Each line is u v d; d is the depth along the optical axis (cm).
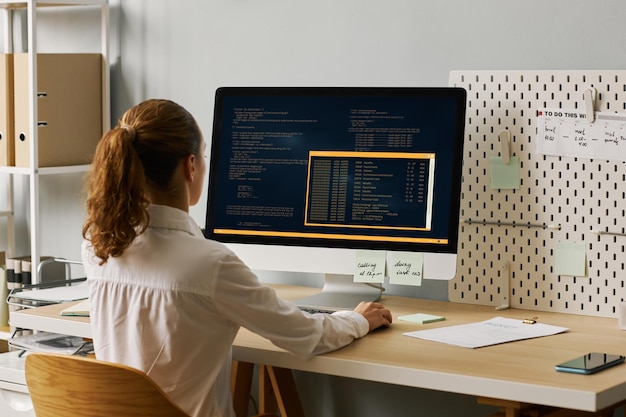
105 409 172
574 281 239
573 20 241
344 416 288
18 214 358
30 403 253
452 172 233
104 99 324
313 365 194
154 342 183
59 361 174
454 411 269
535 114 241
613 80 230
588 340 209
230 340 188
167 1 313
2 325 323
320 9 282
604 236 234
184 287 179
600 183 233
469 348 199
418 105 237
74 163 320
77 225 338
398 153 238
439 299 267
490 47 254
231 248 254
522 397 170
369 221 241
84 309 237
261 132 251
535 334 212
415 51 267
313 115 246
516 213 246
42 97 308
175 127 187
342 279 261
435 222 235
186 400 184
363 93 241
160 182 188
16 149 309
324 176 245
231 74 301
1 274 322
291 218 248
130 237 180
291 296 267
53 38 341
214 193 254
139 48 321
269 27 292
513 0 250
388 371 185
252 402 307
